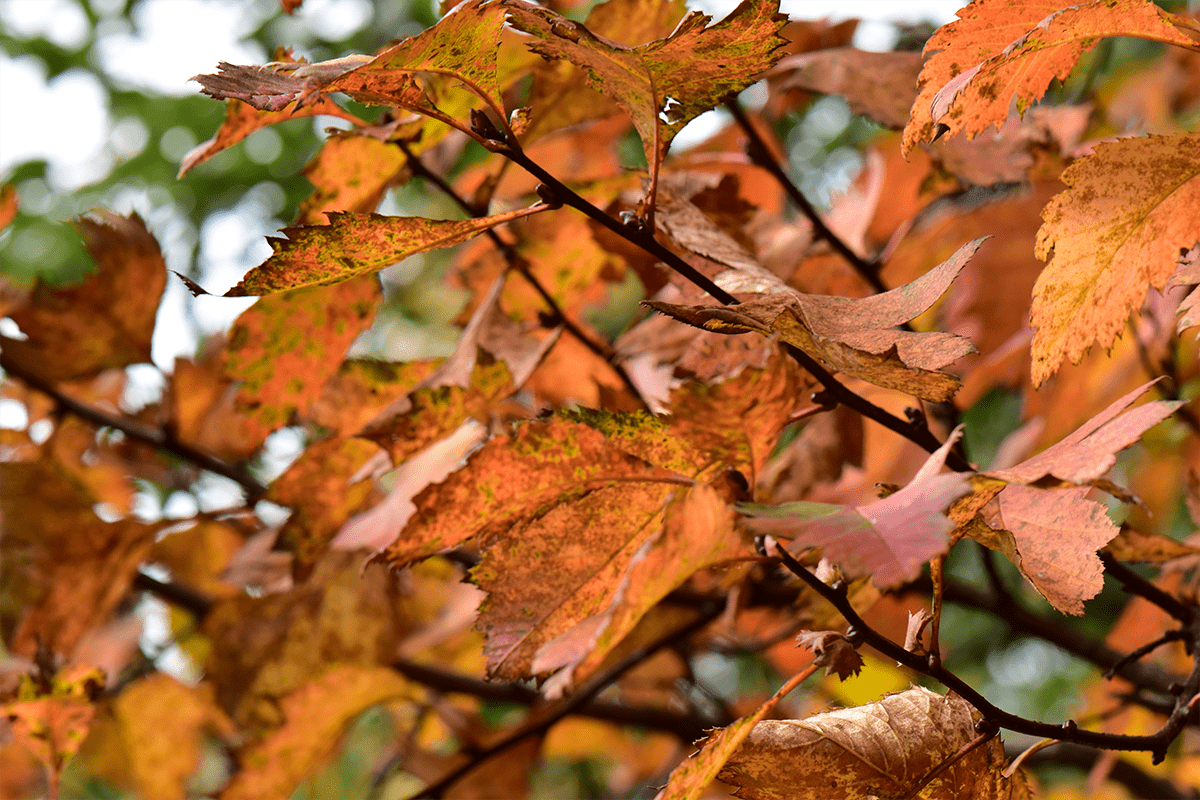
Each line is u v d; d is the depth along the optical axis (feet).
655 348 3.18
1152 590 2.96
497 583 2.75
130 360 3.80
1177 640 2.94
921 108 2.71
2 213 3.25
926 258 3.73
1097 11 2.65
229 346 3.13
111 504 4.59
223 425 4.25
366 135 3.00
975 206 3.51
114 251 3.65
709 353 2.93
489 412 3.05
